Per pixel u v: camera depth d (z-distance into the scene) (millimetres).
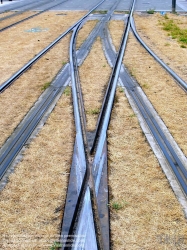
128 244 4379
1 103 8516
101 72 10586
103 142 6461
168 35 15812
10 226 4715
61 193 5273
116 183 5453
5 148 6547
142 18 20219
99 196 5168
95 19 19828
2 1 32844
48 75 10453
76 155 6184
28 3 30750
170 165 5887
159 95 8820
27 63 11555
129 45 13758
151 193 5238
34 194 5273
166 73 10469
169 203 5035
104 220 4734
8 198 5207
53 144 6594
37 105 8320
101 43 14203
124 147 6438
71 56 12148
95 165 5785
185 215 4824
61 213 4902
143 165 5898
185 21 19812
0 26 18766
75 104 8070
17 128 7270
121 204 5000
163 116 7672
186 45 14094
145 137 6758
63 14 22297
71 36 15273
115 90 9000
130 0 29797
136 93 8969
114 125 7246
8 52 13211
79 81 9805
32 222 4766
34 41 14836
